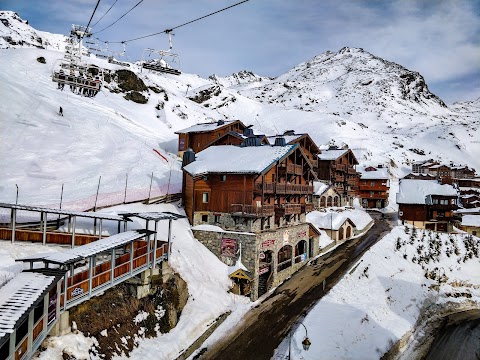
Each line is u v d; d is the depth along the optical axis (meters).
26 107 58.84
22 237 26.50
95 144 55.69
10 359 13.95
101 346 21.20
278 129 141.25
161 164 54.59
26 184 38.97
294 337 28.00
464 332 37.97
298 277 41.44
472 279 52.84
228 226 37.59
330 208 66.56
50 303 18.05
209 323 28.70
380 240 55.22
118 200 38.78
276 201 41.19
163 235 34.12
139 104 88.56
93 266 22.81
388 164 114.25
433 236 61.88
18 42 149.12
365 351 29.66
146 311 25.88
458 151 144.00
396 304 40.38
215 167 38.53
